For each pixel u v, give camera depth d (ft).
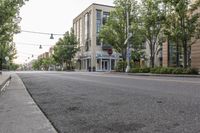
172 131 15.10
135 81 60.39
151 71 115.24
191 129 15.35
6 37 84.43
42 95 35.96
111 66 236.63
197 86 42.57
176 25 100.17
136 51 152.05
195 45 117.39
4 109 24.38
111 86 47.34
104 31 142.61
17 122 18.62
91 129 16.24
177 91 35.40
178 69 100.63
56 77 90.94
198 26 99.14
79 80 69.26
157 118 18.53
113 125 17.03
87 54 250.57
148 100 27.30
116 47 145.18
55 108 24.66
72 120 19.06
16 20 77.66
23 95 36.37
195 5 101.14
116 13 141.38
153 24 116.06
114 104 25.57
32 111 23.24
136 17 139.74
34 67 555.28
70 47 260.42
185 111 20.66
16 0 62.95
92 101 28.25
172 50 131.23
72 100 29.73
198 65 115.55
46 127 17.11
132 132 15.25
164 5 111.14
